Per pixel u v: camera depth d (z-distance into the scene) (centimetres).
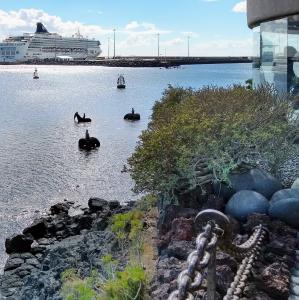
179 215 715
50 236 1536
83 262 898
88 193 2119
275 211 666
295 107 1218
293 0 1293
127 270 619
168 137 813
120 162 2792
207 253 353
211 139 802
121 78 10256
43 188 2209
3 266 1310
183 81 12038
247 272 508
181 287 300
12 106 6738
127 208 1501
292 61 1386
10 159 2920
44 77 16200
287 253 588
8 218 1777
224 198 751
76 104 6875
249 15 1508
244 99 1007
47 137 3856
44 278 911
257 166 823
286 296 505
